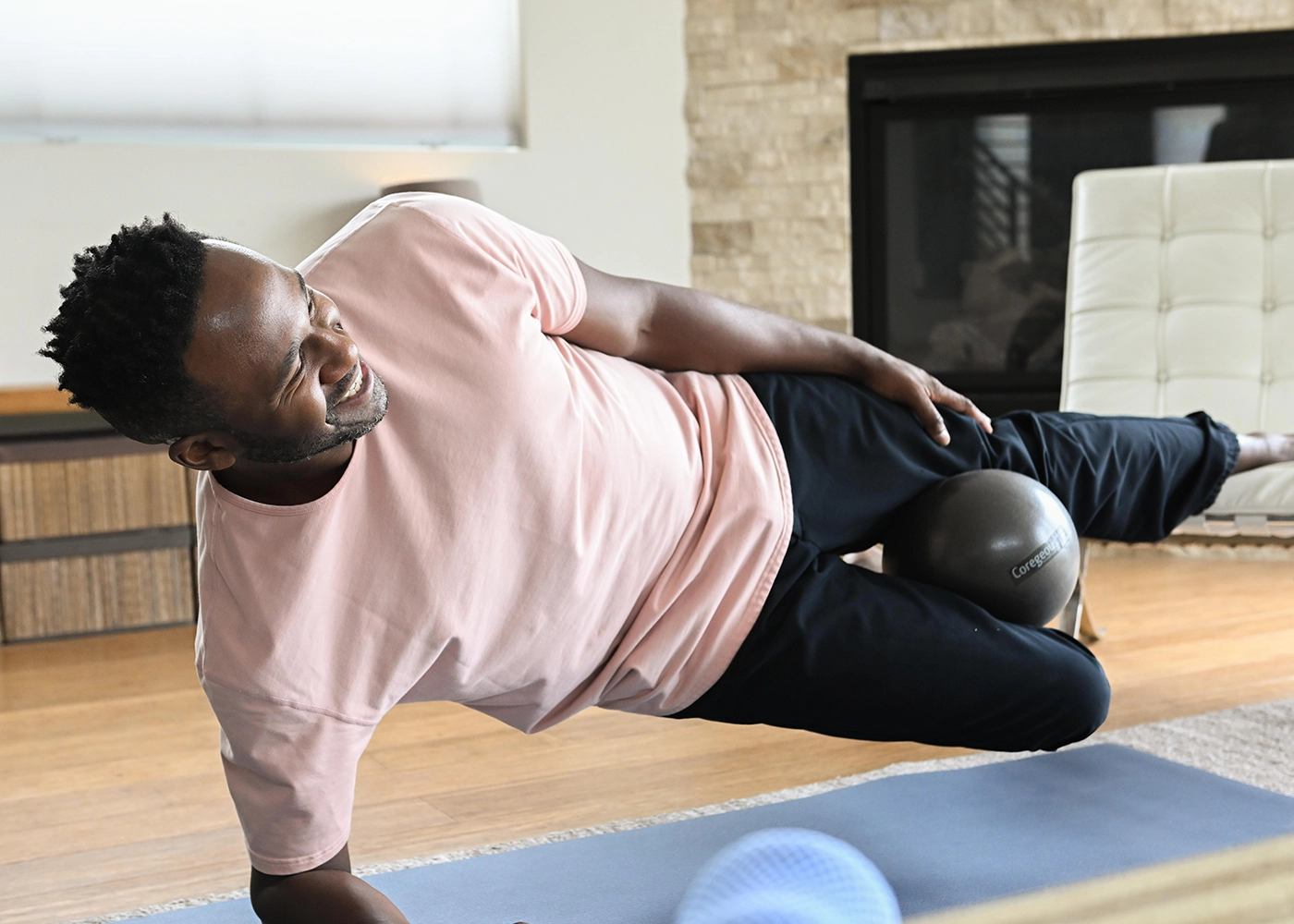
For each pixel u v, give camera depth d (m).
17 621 2.87
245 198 3.27
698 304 1.29
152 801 1.80
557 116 3.57
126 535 2.96
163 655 2.71
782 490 1.25
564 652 1.12
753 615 1.22
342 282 1.04
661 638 1.19
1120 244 2.67
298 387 0.88
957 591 1.34
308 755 1.00
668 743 1.95
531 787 1.78
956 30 3.51
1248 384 2.50
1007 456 1.44
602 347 1.24
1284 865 0.56
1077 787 1.63
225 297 0.85
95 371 0.85
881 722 1.28
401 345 1.03
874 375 1.40
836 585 1.26
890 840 1.48
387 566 1.00
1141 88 3.47
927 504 1.37
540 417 1.05
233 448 0.91
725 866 1.31
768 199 3.67
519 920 1.33
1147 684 2.14
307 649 0.98
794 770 1.80
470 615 1.03
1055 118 3.53
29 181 3.05
